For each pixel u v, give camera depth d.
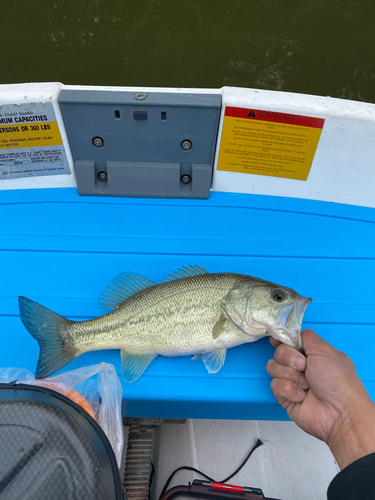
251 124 0.41
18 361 0.35
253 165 0.45
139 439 0.40
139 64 1.34
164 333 0.34
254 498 0.36
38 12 1.32
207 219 0.45
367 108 0.40
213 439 0.43
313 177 0.45
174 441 0.43
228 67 1.34
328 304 0.39
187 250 0.43
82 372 0.29
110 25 1.34
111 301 0.37
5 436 0.17
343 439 0.25
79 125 0.41
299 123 0.41
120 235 0.43
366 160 0.43
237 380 0.34
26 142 0.42
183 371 0.34
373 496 0.19
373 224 0.46
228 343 0.34
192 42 1.34
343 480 0.21
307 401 0.28
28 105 0.39
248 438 0.43
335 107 0.40
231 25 1.35
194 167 0.45
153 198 0.47
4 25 1.33
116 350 0.36
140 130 0.42
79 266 0.41
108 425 0.27
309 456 0.42
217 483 0.37
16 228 0.44
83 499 0.16
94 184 0.46
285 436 0.44
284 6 1.36
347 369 0.28
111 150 0.44
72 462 0.17
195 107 0.40
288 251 0.43
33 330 0.32
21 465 0.17
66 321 0.33
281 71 1.33
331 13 1.34
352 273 0.41
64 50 1.33
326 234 0.44
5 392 0.19
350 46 1.34
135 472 0.38
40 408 0.18
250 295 0.33
